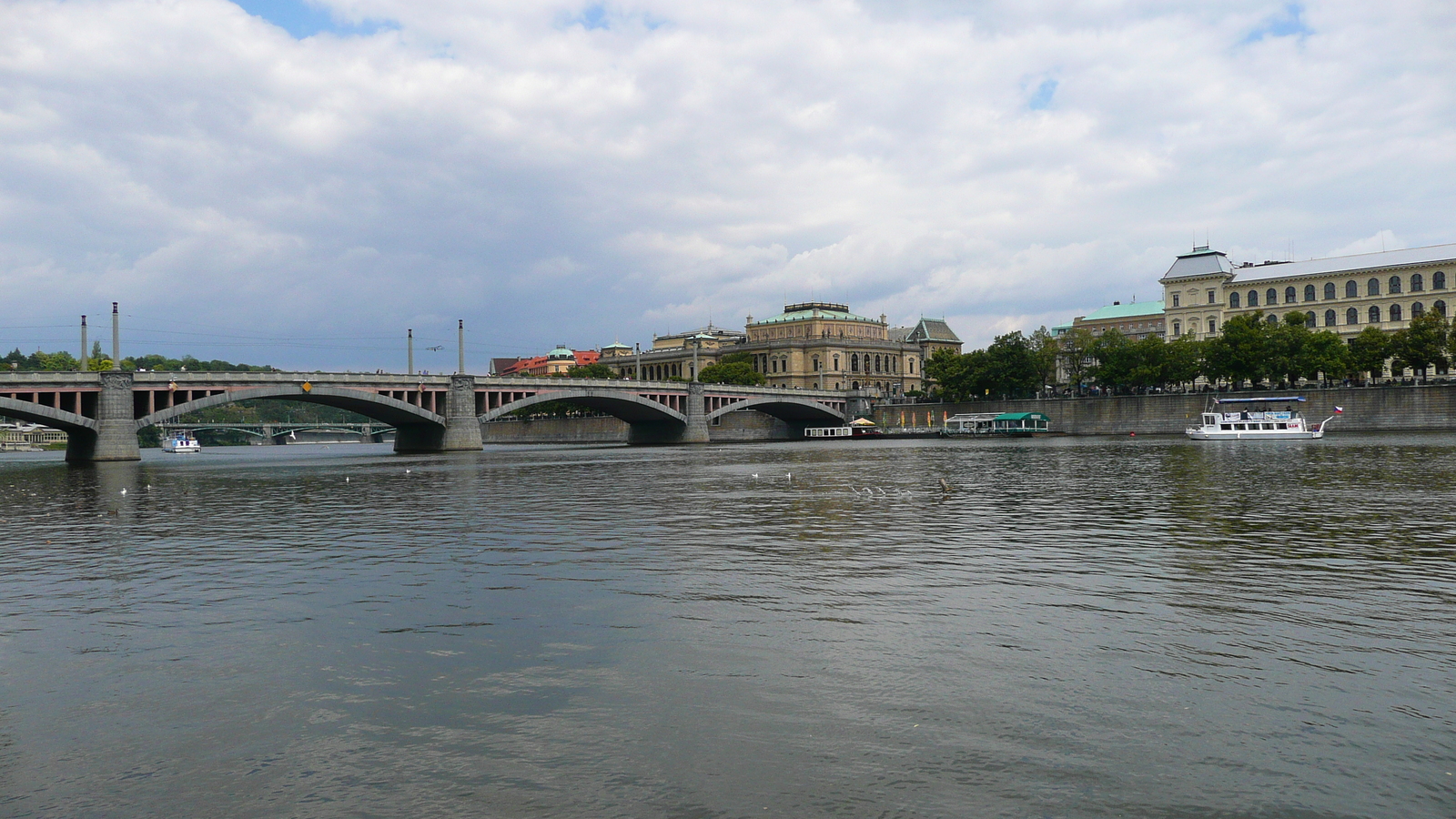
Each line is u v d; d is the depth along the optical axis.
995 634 22.06
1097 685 18.47
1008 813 13.64
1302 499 50.19
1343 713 16.94
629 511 49.16
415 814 13.82
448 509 52.16
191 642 22.55
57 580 31.03
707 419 193.25
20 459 155.12
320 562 33.50
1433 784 14.32
